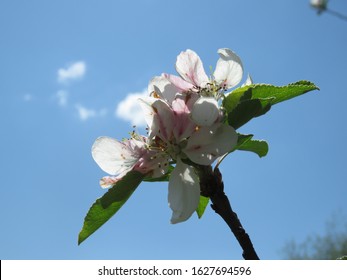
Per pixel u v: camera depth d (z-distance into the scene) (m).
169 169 0.39
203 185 0.38
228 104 0.39
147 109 0.38
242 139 0.38
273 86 0.39
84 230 0.38
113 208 0.38
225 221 0.38
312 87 0.39
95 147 0.39
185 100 0.37
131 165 0.38
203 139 0.37
